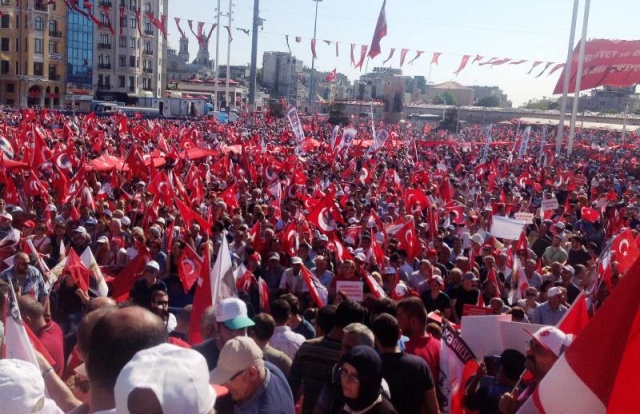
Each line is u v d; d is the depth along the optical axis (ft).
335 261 40.68
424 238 49.60
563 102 148.25
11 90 275.39
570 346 13.14
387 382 16.56
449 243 49.42
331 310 18.86
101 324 9.00
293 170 77.36
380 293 29.91
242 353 13.55
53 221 43.73
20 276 27.73
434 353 19.35
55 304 28.63
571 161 141.69
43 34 276.21
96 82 292.81
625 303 12.64
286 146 129.70
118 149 100.53
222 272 23.36
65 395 13.99
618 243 37.27
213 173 81.35
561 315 29.76
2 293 17.74
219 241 41.47
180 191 55.06
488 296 33.83
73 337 25.52
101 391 8.89
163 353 8.35
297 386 18.06
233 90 414.82
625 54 170.50
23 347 13.91
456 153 149.89
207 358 17.39
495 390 18.79
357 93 512.22
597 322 12.89
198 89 419.74
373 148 117.08
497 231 46.47
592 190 85.25
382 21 112.57
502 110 407.85
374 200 63.21
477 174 100.37
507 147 201.77
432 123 357.61
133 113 261.65
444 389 19.26
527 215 55.77
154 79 314.76
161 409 7.83
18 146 87.45
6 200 54.08
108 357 8.79
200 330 20.30
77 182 57.11
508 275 40.93
